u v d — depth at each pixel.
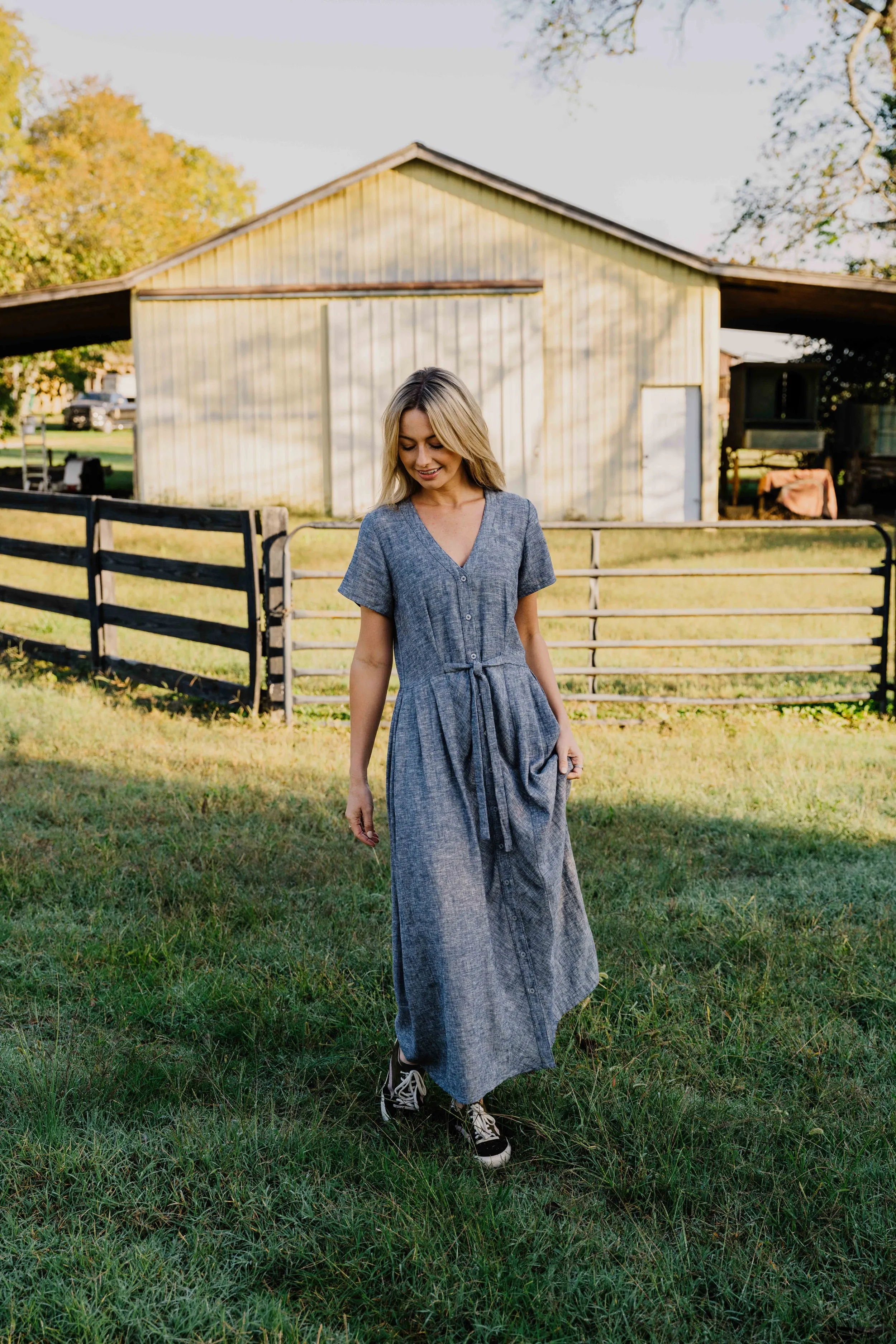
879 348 23.58
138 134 49.91
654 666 8.33
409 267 18.81
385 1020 3.17
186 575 6.98
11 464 29.06
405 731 2.47
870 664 7.41
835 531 17.56
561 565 13.36
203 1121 2.67
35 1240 2.26
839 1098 2.81
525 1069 2.52
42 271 28.30
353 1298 2.15
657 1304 2.14
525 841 2.46
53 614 9.92
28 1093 2.74
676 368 18.88
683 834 4.76
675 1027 3.13
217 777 5.50
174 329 18.92
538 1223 2.34
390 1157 2.53
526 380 18.94
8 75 45.81
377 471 19.20
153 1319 2.07
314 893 4.12
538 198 18.45
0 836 4.59
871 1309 2.14
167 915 3.94
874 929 3.83
